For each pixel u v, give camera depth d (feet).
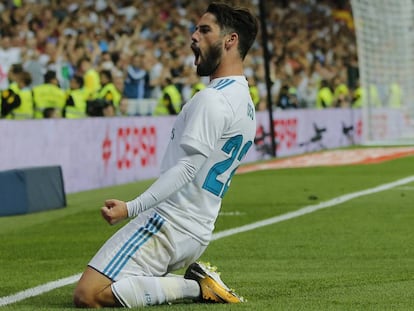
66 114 88.94
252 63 134.00
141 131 92.73
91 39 117.80
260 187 82.38
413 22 140.36
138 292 34.30
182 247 34.65
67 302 37.88
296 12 166.50
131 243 34.35
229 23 34.68
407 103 142.20
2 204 67.77
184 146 33.71
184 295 35.04
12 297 39.32
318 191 78.95
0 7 118.93
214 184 34.71
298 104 135.03
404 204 70.13
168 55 119.24
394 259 48.14
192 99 34.50
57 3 127.44
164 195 33.71
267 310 34.06
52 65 102.89
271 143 113.50
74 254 51.26
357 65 155.74
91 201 75.92
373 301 36.19
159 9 145.28
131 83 109.60
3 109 85.10
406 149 122.83
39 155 79.56
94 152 85.76
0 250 52.75
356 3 138.51
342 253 50.14
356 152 120.16
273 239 54.90
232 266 46.52
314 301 36.14
